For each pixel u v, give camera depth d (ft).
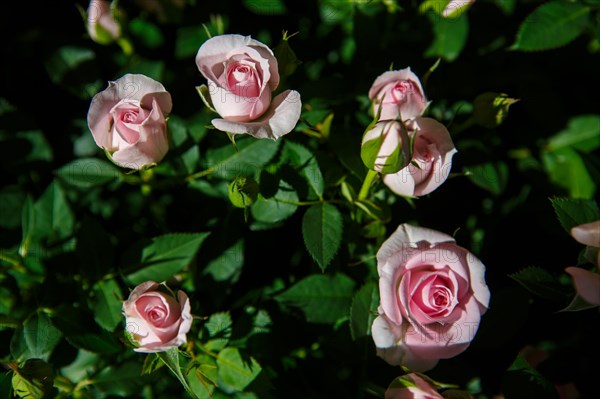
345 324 1.67
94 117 1.59
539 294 1.61
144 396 1.77
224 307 1.77
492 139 1.82
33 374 1.58
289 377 1.70
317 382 1.70
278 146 1.69
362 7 1.80
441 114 1.80
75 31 1.96
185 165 1.74
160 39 1.95
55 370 1.70
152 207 1.83
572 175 1.82
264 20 1.90
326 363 1.71
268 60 1.56
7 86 1.93
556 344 1.75
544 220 1.80
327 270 1.68
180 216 1.86
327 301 1.67
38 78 1.94
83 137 1.89
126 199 1.87
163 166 1.74
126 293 1.72
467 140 1.76
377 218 1.66
